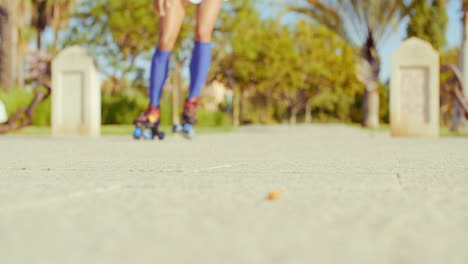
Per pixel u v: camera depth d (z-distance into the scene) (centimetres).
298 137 1161
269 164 407
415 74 1186
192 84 979
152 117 973
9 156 508
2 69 2344
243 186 259
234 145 765
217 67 3084
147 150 624
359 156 518
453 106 1606
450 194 230
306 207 192
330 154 552
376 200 210
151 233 146
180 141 912
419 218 169
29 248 128
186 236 142
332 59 4169
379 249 126
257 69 3450
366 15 2583
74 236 142
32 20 2670
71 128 1163
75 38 2208
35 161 437
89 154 544
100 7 2130
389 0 2541
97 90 1188
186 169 358
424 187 257
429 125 1178
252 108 5700
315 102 5925
